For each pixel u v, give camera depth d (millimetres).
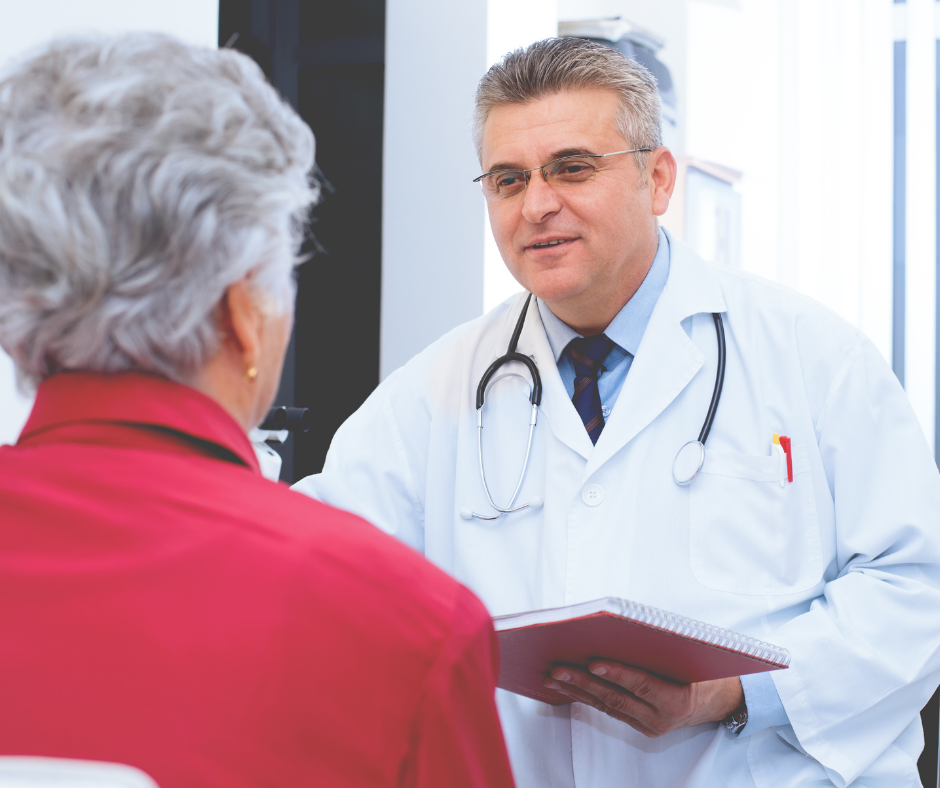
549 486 1134
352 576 487
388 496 1260
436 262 2258
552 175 1086
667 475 1108
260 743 437
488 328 1306
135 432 520
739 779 1018
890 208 3061
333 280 2270
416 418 1280
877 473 1079
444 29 2248
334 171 2277
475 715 507
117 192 493
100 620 449
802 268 3131
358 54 2258
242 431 558
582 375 1210
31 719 427
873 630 1010
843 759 995
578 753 1055
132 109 506
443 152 2250
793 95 3123
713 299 1187
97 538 475
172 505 490
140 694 433
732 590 1059
